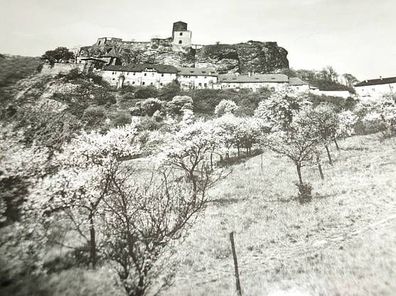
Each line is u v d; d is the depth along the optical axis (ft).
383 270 52.95
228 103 264.72
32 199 55.31
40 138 89.81
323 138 137.28
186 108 264.93
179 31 463.01
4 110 129.80
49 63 264.31
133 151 78.95
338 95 305.73
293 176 126.52
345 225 79.00
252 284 56.59
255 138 168.86
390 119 156.87
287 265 63.00
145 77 342.23
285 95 228.02
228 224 86.74
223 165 149.79
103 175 61.16
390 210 81.15
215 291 55.11
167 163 110.63
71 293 48.26
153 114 248.11
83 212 63.31
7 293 45.83
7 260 50.08
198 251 72.95
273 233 81.35
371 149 140.46
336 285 51.13
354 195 95.76
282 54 450.71
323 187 108.47
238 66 433.48
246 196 107.24
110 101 265.34
